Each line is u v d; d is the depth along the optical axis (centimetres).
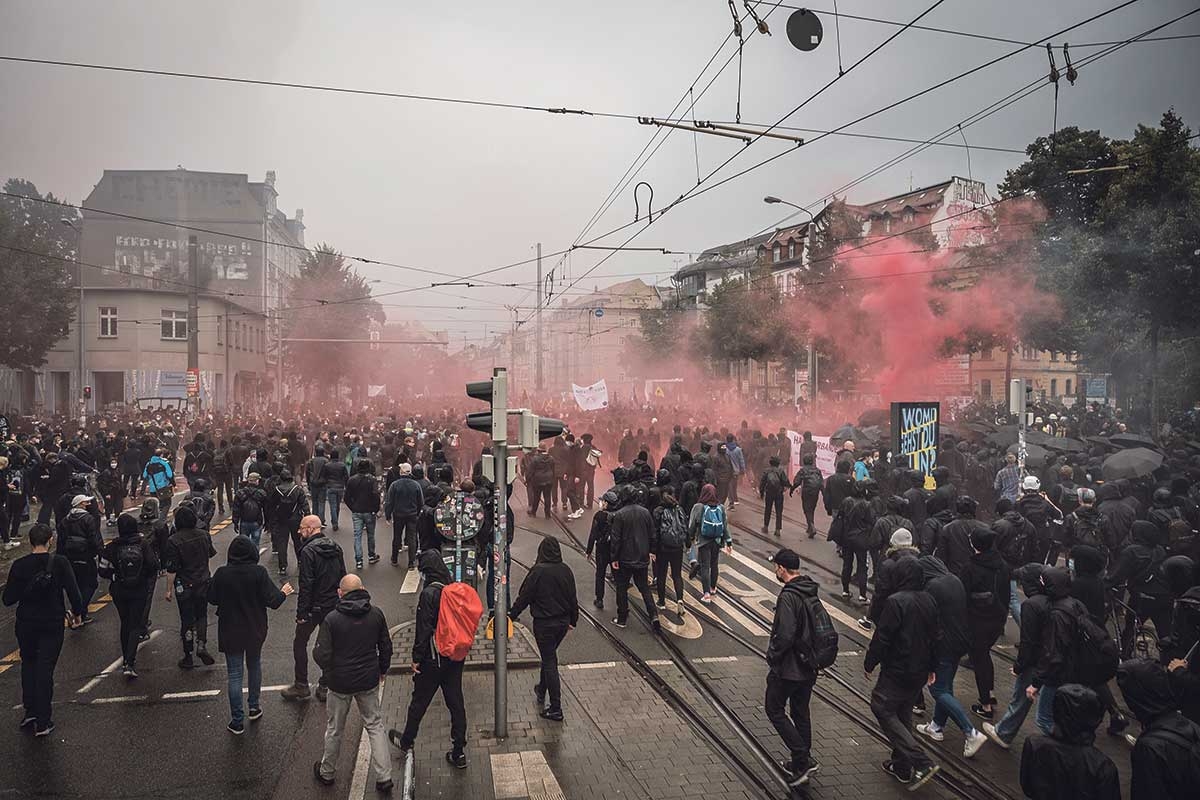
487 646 943
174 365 4597
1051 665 620
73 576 734
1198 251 1819
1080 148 2552
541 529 1658
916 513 1110
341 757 675
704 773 645
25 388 4403
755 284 3897
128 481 2302
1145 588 842
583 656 920
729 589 1206
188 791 614
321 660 602
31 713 716
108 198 6388
